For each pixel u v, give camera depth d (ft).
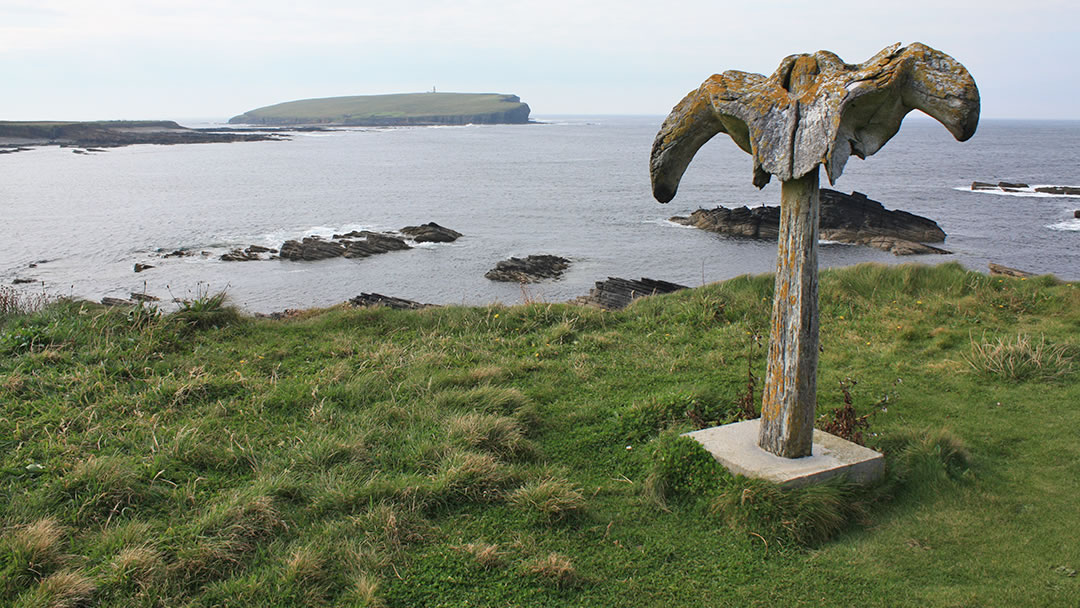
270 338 28.68
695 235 134.10
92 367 23.56
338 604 12.84
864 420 19.75
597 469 18.67
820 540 15.20
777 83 15.98
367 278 96.78
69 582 12.53
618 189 221.05
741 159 391.24
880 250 118.83
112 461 16.58
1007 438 19.74
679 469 17.38
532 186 230.27
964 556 14.49
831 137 14.33
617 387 24.29
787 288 16.74
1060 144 531.09
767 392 17.49
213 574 13.46
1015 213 158.51
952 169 291.99
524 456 18.97
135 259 107.45
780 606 13.11
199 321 29.50
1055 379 23.62
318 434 19.35
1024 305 31.89
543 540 15.12
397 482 16.65
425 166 315.58
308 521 15.37
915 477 17.49
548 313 32.30
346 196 200.75
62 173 261.44
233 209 170.71
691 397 22.09
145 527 14.40
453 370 25.23
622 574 14.08
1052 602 12.89
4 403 20.24
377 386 23.18
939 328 29.12
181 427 19.33
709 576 14.03
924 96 14.01
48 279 92.79
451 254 114.52
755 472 16.40
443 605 12.98
